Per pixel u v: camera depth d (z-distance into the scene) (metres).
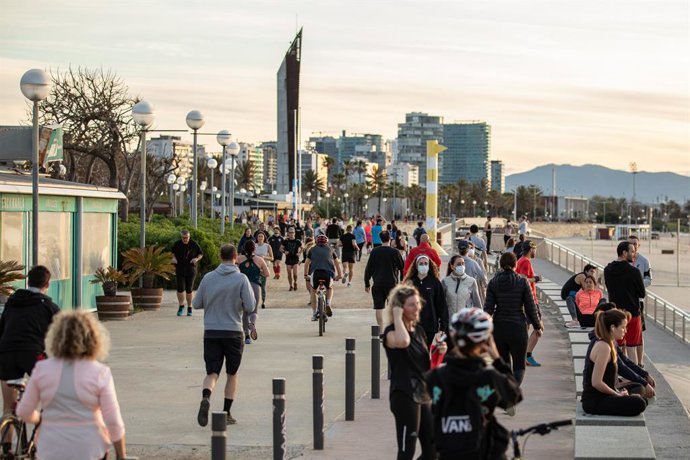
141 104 27.58
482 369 6.87
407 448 9.15
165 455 11.54
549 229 199.12
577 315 21.94
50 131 26.53
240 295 12.97
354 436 12.48
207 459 11.35
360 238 54.75
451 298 15.45
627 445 10.20
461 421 6.86
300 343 21.80
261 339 22.44
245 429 12.96
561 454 11.40
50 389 7.10
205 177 139.88
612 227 197.38
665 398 14.93
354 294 34.12
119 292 32.38
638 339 16.64
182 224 54.78
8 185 22.08
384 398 15.27
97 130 51.19
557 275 46.38
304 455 11.42
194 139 37.50
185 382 16.59
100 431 7.20
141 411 14.15
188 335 22.73
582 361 16.45
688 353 24.78
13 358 10.59
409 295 9.25
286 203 89.25
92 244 26.80
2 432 9.61
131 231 35.28
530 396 15.50
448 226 101.25
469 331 6.88
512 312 14.33
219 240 45.44
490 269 42.78
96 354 7.22
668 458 11.21
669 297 51.44
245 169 197.62
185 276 26.72
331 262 23.56
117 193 27.80
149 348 20.61
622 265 16.52
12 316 10.71
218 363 12.95
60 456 7.09
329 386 16.44
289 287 36.31
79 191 25.36
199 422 12.48
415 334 9.33
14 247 22.69
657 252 132.25
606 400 11.62
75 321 7.20
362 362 19.11
